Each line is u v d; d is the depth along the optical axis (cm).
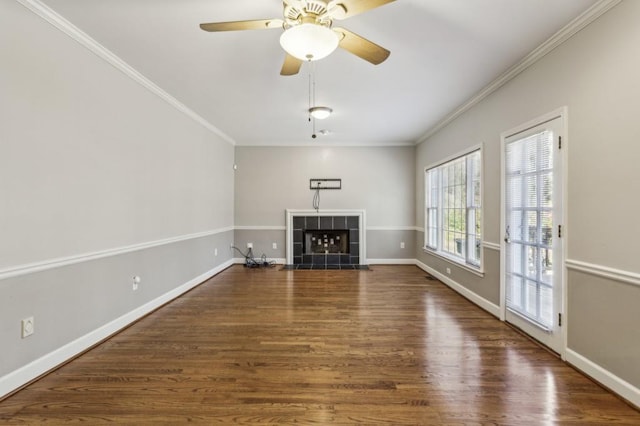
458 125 432
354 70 307
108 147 280
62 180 232
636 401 183
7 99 194
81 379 212
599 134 207
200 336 285
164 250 379
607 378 201
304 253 652
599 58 206
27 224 206
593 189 212
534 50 265
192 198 452
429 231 571
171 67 302
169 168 386
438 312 353
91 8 212
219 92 367
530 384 207
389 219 650
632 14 185
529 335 284
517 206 300
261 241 652
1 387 189
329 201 648
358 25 233
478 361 239
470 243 407
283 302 390
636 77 183
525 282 289
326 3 166
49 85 221
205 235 500
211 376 217
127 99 305
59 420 171
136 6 211
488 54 274
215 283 488
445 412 179
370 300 399
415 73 312
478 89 354
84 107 252
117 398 191
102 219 274
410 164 647
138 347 262
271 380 212
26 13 204
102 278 275
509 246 314
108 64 278
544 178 261
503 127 320
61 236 231
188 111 430
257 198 649
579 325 224
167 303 384
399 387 204
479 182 378
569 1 203
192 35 246
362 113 443
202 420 172
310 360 240
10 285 196
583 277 221
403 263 650
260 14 220
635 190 184
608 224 201
